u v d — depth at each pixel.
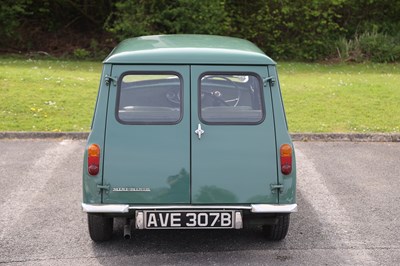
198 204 5.75
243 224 6.09
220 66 5.78
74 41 23.11
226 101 5.78
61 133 10.89
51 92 13.26
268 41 21.77
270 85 5.81
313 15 21.20
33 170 8.98
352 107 12.96
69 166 9.22
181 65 5.77
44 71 15.55
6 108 12.15
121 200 5.70
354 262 5.93
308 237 6.59
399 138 11.09
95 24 23.73
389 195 8.09
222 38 6.95
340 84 15.00
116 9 22.88
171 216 5.69
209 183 5.73
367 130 11.43
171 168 5.71
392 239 6.55
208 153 5.73
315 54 21.59
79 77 15.02
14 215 7.20
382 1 22.84
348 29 22.94
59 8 23.55
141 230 6.75
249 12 21.84
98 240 6.35
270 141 5.77
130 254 6.07
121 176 5.69
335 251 6.20
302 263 5.88
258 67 5.81
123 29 20.14
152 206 5.71
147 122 5.71
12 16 21.39
